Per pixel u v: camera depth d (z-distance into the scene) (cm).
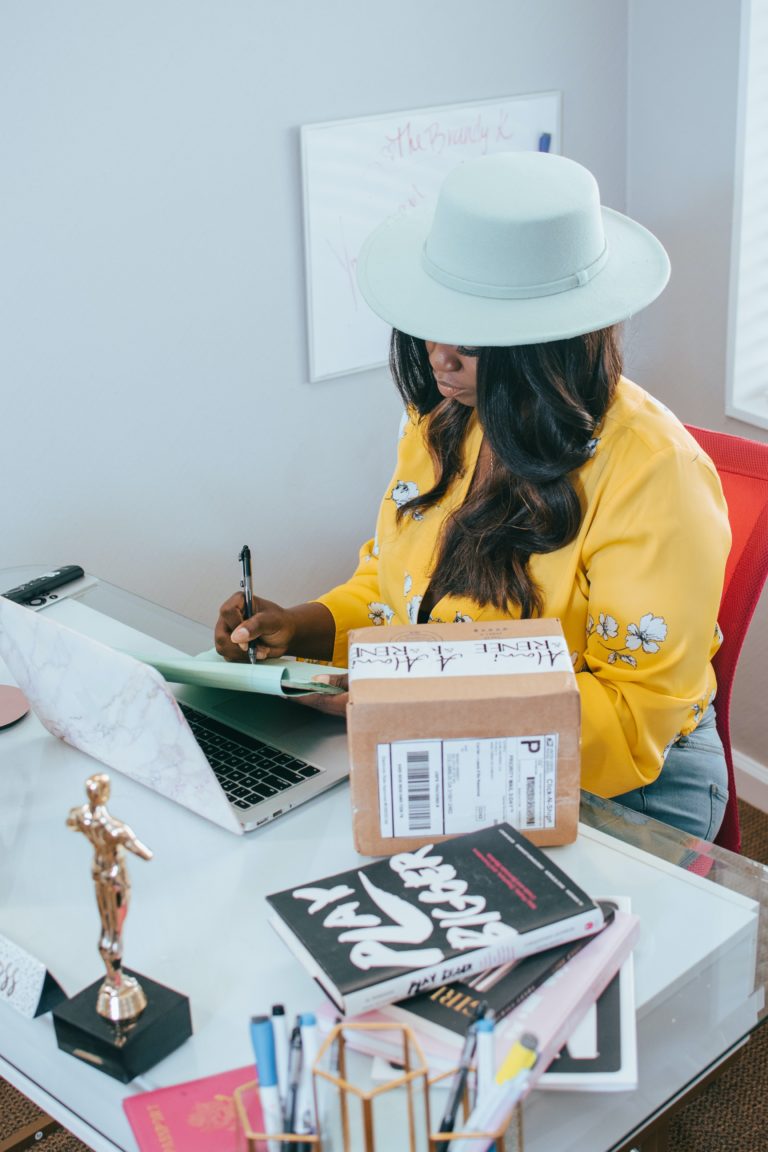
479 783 100
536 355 124
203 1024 88
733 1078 178
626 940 90
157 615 150
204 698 130
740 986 90
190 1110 81
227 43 190
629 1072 80
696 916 96
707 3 213
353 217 213
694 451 132
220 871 103
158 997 86
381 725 97
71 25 176
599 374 130
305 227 208
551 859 98
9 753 123
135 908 99
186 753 105
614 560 130
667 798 142
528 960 87
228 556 224
